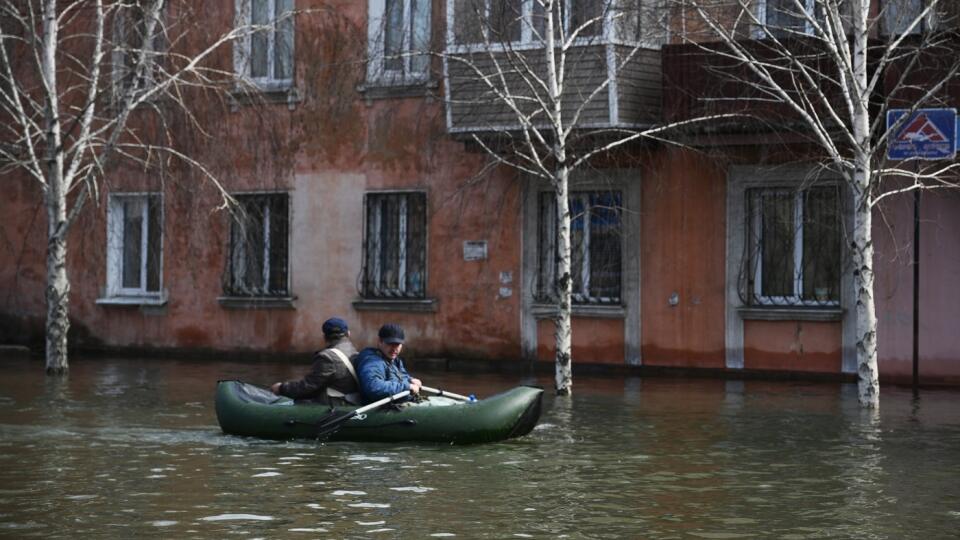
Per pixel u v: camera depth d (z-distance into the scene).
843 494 13.48
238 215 30.31
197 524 11.95
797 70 21.98
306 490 13.59
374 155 29.73
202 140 28.81
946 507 12.84
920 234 24.20
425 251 29.28
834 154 20.67
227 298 31.27
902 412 20.22
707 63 24.52
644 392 23.30
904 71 21.27
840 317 24.97
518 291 28.22
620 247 27.25
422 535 11.54
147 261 32.47
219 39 28.73
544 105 22.80
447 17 26.69
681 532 11.73
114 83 26.23
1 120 29.20
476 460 15.55
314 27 30.17
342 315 30.19
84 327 33.03
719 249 26.19
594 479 14.29
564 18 25.48
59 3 29.97
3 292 33.72
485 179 28.48
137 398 22.00
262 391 18.47
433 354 29.16
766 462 15.45
